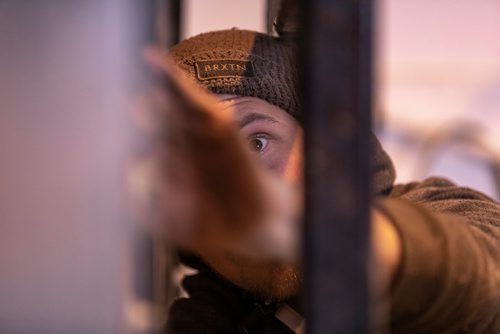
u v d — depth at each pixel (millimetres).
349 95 328
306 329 334
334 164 329
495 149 2191
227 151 338
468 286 500
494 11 2461
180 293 1168
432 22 2473
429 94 2475
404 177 2219
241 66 831
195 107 334
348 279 331
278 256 357
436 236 495
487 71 2451
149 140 335
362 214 330
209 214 348
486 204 799
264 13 1014
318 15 326
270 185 352
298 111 820
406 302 488
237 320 951
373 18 328
